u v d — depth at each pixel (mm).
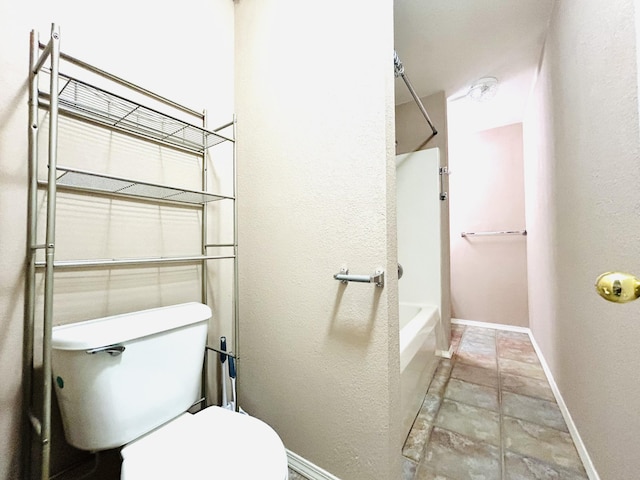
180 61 1171
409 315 2154
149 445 756
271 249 1188
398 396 936
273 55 1193
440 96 2219
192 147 1216
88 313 914
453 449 1201
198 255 1237
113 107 974
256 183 1253
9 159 775
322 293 1020
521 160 2824
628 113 755
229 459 695
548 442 1233
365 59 917
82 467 902
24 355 790
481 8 1427
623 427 810
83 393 733
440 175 2191
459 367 2010
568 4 1223
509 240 2871
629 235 760
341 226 971
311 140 1054
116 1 986
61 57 861
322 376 1017
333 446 989
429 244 2199
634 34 711
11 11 780
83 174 752
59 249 857
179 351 925
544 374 1880
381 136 885
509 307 2867
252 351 1258
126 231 1015
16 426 776
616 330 849
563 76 1317
